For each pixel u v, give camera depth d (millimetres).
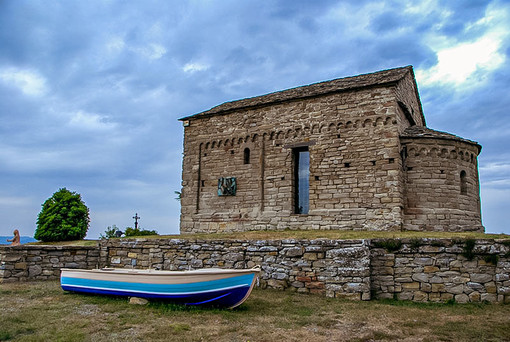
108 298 12148
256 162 22812
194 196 24594
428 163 19547
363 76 23484
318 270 13172
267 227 21766
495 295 11859
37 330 9008
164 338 8469
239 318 10078
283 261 13875
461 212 19281
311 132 21359
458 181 19688
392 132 19312
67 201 25547
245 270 10750
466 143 20250
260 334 8875
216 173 24188
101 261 18156
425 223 18953
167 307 10922
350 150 20172
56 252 16859
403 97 21641
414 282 12570
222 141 24266
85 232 26062
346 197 19906
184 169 25422
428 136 19625
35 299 12141
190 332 8906
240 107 23625
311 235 17047
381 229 18781
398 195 18672
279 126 22406
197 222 24203
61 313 10414
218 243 15422
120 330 9016
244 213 22688
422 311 11000
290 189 21516
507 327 9484
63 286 13117
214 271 10820
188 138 25625
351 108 20469
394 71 22234
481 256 12141
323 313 10711
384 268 12961
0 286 14367
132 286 11688
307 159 21906
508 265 11789
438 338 8734
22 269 15781
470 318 10281
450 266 12328
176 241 16438
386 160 19219
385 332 9094
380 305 11648
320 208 20469
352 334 8977
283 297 12562
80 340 8281
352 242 13000
